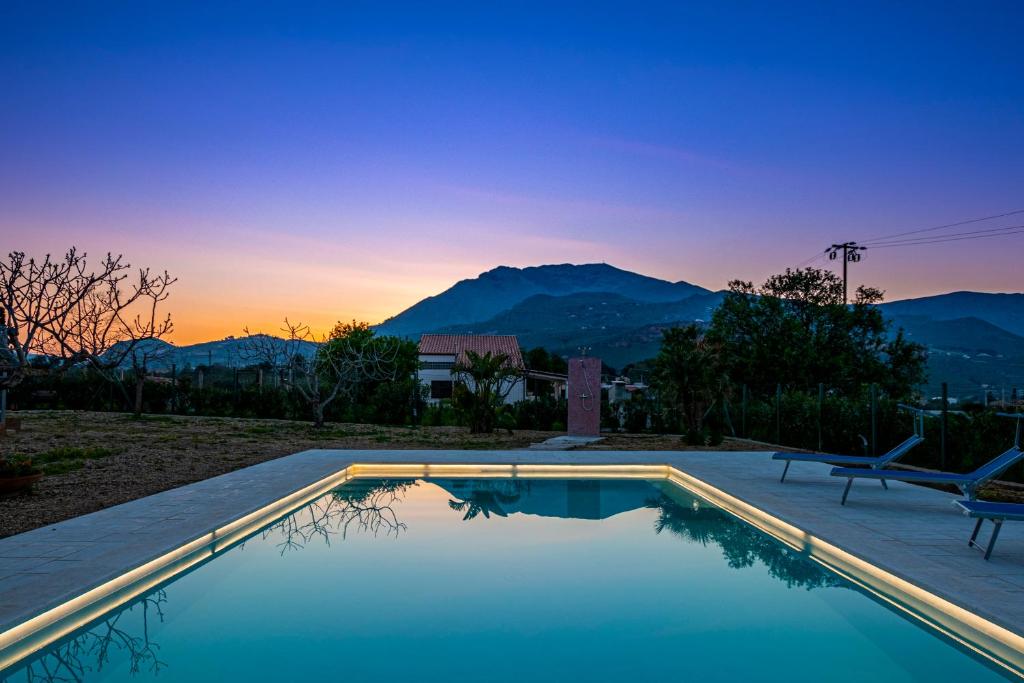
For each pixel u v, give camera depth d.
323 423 20.34
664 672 3.96
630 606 5.11
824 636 4.54
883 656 4.21
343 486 10.59
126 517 6.97
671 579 5.82
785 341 31.58
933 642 4.46
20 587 4.63
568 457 12.74
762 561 6.41
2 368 10.84
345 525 7.85
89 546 5.76
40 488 8.73
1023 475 10.65
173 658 4.10
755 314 32.66
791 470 11.47
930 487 9.89
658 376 19.05
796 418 16.61
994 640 4.22
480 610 4.99
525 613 4.95
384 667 3.99
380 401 23.25
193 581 5.64
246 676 3.85
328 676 3.86
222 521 6.83
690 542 7.16
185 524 6.66
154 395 25.23
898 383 33.31
